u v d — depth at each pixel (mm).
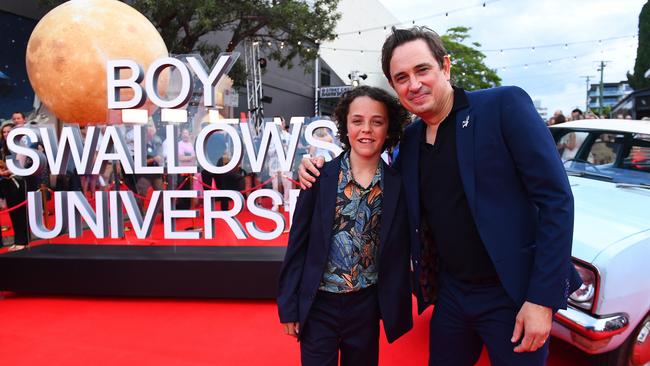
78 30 5414
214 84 4395
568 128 3824
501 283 1482
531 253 1474
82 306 3832
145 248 4363
